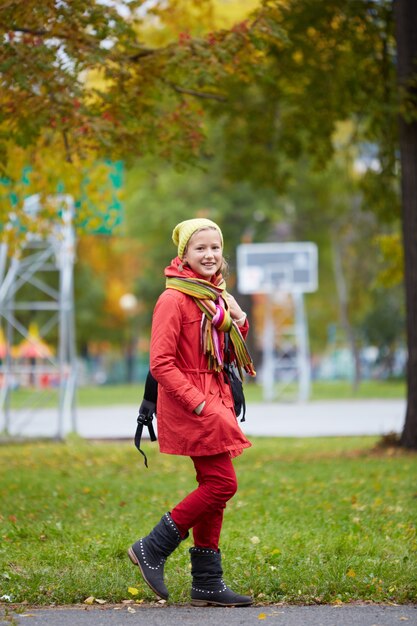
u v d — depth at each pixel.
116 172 20.30
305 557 8.84
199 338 7.55
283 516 11.45
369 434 26.09
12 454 20.11
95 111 14.76
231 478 7.55
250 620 7.14
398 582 8.00
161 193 59.94
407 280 19.06
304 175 50.97
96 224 19.25
